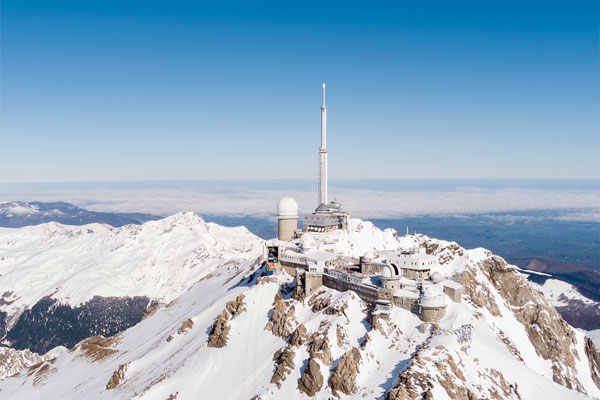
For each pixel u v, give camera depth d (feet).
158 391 620.90
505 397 501.56
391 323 599.16
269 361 620.08
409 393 468.34
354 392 519.60
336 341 588.09
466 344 554.05
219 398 581.94
